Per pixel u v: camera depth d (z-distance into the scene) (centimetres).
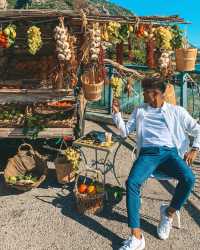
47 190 304
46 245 233
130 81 373
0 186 312
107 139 288
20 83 408
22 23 313
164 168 241
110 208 274
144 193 297
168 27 344
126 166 356
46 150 394
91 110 540
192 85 462
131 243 222
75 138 352
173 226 252
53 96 338
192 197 290
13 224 255
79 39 336
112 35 327
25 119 339
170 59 349
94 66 307
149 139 242
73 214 267
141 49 373
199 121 439
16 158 321
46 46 434
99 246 231
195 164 354
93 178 300
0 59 446
